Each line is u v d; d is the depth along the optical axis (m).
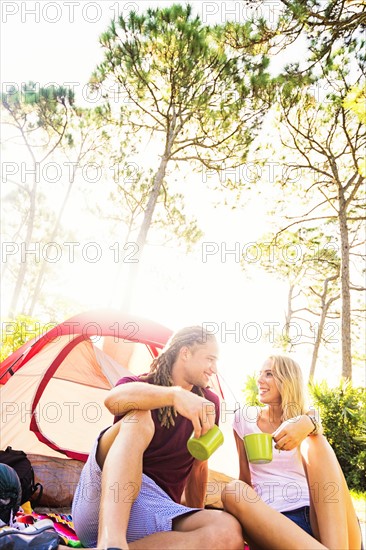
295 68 11.34
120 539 1.76
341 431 7.75
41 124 16.88
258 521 1.97
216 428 2.05
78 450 4.46
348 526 2.43
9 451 3.83
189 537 1.82
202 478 2.60
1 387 4.59
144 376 2.46
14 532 1.81
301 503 2.47
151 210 11.91
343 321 12.94
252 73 11.09
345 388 8.04
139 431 2.05
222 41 10.75
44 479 4.18
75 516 2.21
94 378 4.87
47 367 4.66
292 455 2.63
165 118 12.21
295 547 1.93
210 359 2.42
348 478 7.50
